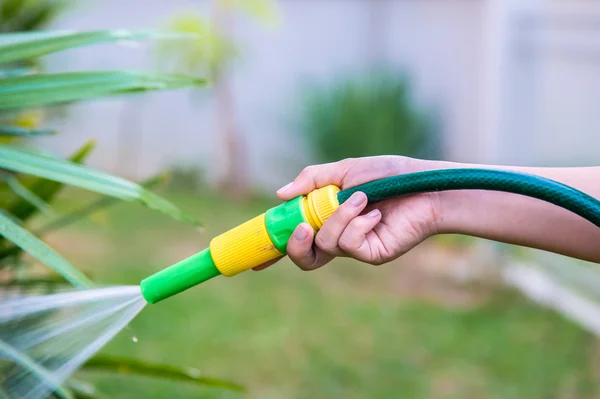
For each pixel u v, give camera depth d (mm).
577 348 3986
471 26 7445
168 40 6812
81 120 7738
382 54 8070
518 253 5105
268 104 8047
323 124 7258
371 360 3859
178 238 6203
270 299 4777
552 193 968
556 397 3488
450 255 5586
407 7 7938
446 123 7531
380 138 7082
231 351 3914
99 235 6148
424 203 1162
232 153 7887
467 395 3504
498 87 5082
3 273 1497
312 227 1054
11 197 1469
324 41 8109
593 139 5082
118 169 7941
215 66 7328
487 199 1157
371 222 1051
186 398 3314
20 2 1907
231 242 1030
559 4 5434
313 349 3977
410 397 3473
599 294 4254
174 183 7918
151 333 4082
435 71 7785
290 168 7969
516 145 5094
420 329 4285
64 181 1036
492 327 4301
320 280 5199
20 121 1663
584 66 4961
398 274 5293
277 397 3430
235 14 7930
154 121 7984
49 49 1089
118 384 3367
